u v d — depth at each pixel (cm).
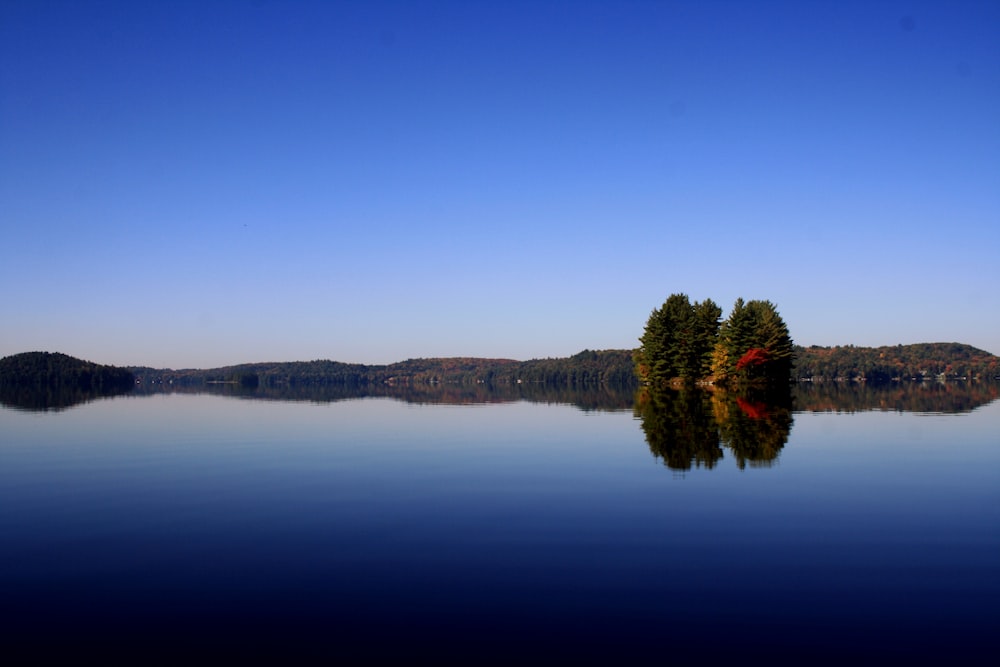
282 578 1205
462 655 905
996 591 1102
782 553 1310
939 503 1717
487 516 1634
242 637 969
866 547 1345
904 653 893
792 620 998
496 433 3619
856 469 2212
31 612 1066
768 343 9031
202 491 2002
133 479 2225
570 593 1114
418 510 1714
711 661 878
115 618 1040
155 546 1415
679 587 1134
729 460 2430
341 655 909
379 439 3397
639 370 10862
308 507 1769
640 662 879
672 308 10125
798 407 5244
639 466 2333
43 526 1593
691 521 1554
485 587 1147
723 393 7769
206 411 5966
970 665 860
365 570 1242
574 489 1947
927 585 1132
